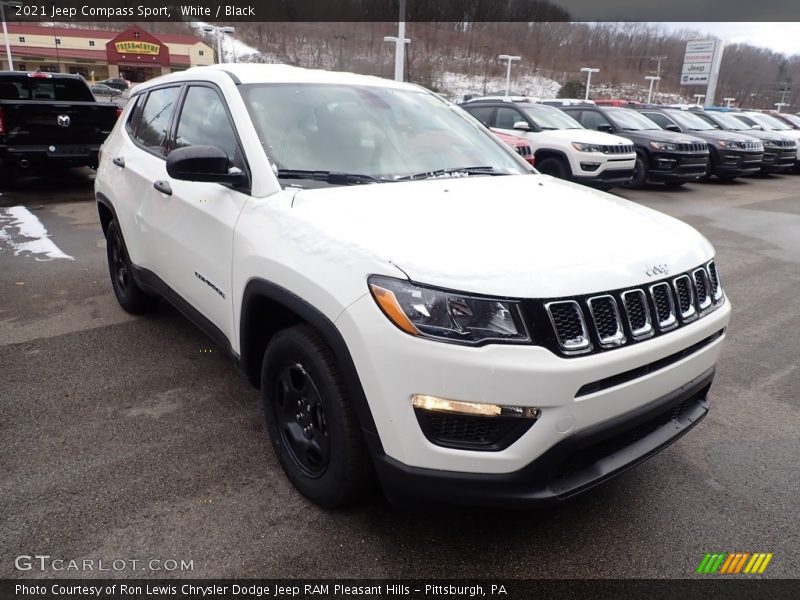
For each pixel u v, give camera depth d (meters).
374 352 1.99
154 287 3.82
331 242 2.22
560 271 2.03
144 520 2.42
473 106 12.41
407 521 2.46
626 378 2.11
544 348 1.92
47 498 2.52
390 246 2.09
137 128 4.24
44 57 63.34
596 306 2.04
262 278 2.47
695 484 2.79
